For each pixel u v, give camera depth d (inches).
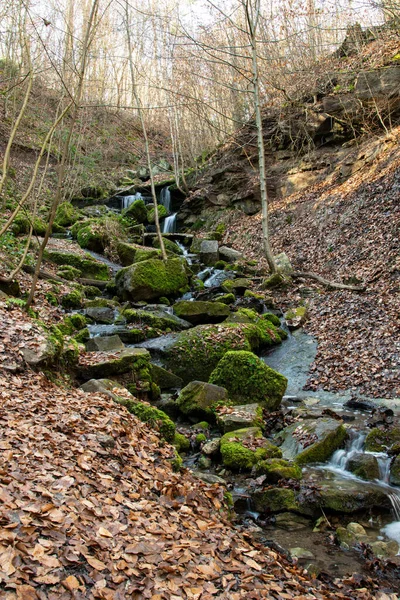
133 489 194.4
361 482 262.4
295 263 682.8
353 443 305.0
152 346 430.6
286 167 886.4
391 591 180.2
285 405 382.6
